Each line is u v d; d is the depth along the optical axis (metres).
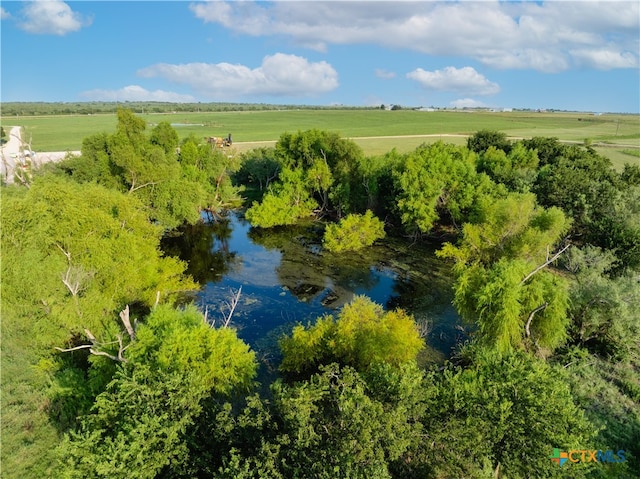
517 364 18.52
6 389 24.77
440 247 52.59
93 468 15.19
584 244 42.62
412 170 50.72
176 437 16.11
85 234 28.77
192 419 17.84
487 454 16.69
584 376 25.84
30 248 26.02
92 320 27.70
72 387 23.47
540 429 16.17
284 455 15.45
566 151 65.69
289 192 63.41
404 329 26.86
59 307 26.64
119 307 31.16
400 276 44.38
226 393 22.56
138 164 46.78
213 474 15.27
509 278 26.38
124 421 16.83
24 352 28.50
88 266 28.28
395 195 55.59
